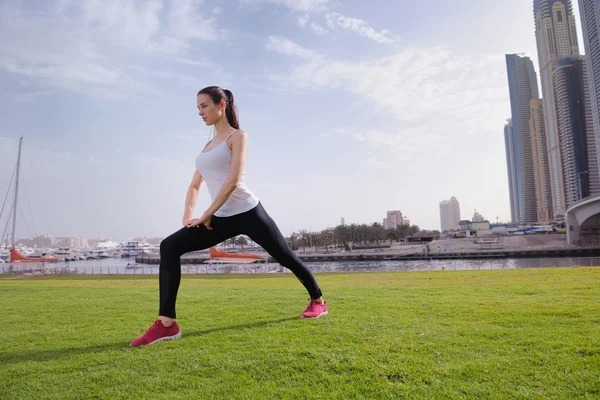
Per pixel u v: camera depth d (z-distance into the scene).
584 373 2.03
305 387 2.02
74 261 117.06
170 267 3.12
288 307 4.56
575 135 134.12
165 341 3.02
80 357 2.69
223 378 2.18
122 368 2.42
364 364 2.27
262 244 3.44
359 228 99.62
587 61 116.50
